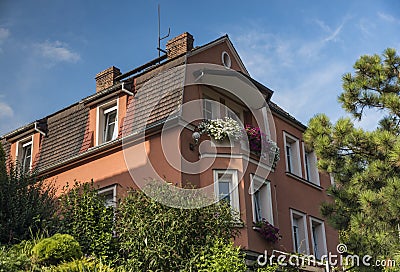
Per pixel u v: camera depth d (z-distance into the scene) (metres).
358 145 13.82
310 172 21.78
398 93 14.99
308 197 20.58
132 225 12.73
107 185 16.92
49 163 18.72
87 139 18.17
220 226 12.97
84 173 17.72
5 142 21.25
